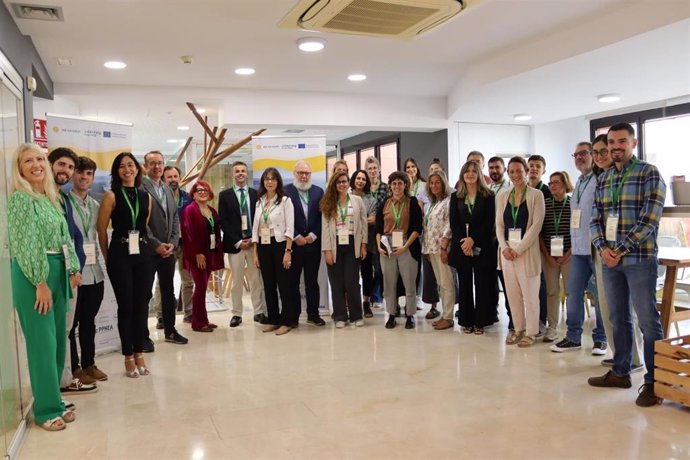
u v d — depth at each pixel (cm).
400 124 692
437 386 346
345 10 329
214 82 592
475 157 529
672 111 662
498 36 448
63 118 440
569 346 421
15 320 297
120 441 276
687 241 616
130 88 595
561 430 277
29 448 270
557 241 427
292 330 512
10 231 276
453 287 502
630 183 312
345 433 279
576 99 598
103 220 368
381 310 599
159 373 386
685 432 272
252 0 350
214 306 649
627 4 379
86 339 365
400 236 496
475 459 248
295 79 584
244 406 320
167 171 511
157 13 372
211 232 521
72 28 399
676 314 368
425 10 327
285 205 500
